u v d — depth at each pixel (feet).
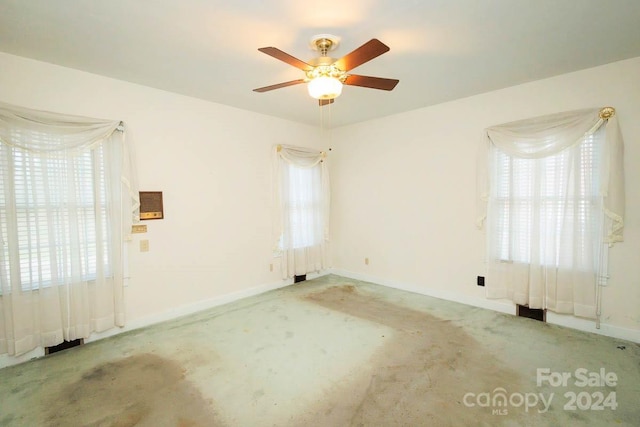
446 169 12.01
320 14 6.00
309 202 15.14
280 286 14.12
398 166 13.57
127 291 9.64
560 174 9.26
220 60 7.98
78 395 6.46
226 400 6.25
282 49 7.38
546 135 9.35
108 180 8.97
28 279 7.75
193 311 11.17
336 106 12.23
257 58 7.88
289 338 8.96
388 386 6.63
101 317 8.91
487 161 10.68
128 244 9.63
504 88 10.31
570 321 9.44
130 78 9.18
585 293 8.97
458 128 11.57
